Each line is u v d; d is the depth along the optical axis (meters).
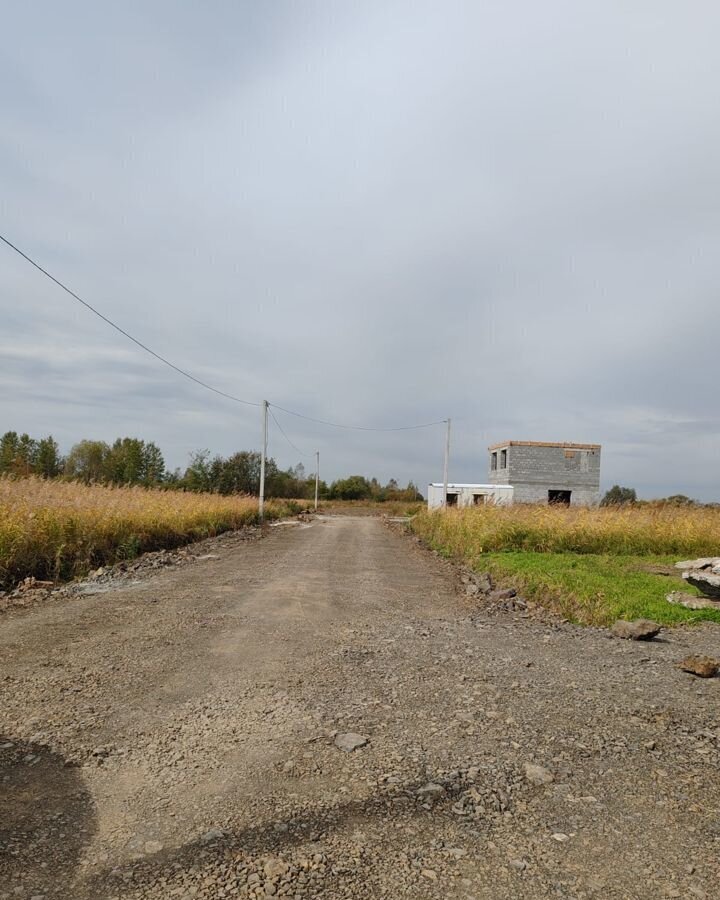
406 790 3.23
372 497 83.44
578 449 37.03
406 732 4.03
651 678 5.42
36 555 10.55
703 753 3.80
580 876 2.53
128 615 7.50
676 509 19.48
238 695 4.66
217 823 2.86
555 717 4.37
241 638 6.46
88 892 2.35
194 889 2.38
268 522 31.08
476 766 3.53
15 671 5.15
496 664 5.77
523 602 9.23
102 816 2.91
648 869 2.59
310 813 2.97
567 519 16.39
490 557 13.80
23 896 2.31
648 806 3.13
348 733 3.96
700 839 2.84
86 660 5.52
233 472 46.47
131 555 13.12
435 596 9.79
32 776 3.30
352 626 7.26
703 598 9.10
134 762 3.50
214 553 15.23
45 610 7.77
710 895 2.42
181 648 6.00
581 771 3.52
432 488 39.59
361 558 15.15
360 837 2.78
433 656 5.99
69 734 3.86
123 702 4.46
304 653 5.95
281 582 10.48
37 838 2.71
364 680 5.15
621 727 4.21
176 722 4.11
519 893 2.41
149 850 2.63
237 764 3.49
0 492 12.85
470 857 2.65
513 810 3.06
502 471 38.19
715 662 5.55
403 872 2.52
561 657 6.12
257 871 2.50
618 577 10.86
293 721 4.16
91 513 13.12
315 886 2.41
